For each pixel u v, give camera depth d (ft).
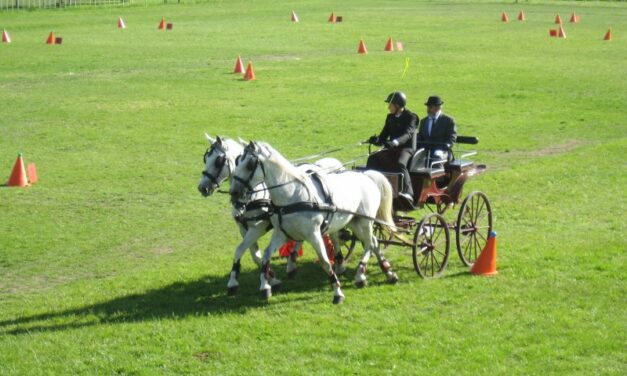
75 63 145.79
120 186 77.15
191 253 59.00
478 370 38.40
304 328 43.62
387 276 51.16
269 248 47.73
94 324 44.88
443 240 60.39
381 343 41.55
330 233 49.44
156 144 93.50
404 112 54.19
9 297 50.44
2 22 199.52
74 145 92.84
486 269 52.65
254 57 153.48
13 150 90.27
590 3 269.44
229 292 48.70
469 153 61.82
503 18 215.10
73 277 54.24
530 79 135.33
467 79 134.82
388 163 53.78
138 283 51.72
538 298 47.88
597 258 55.16
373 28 196.24
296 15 222.69
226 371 38.65
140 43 169.89
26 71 137.90
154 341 42.24
